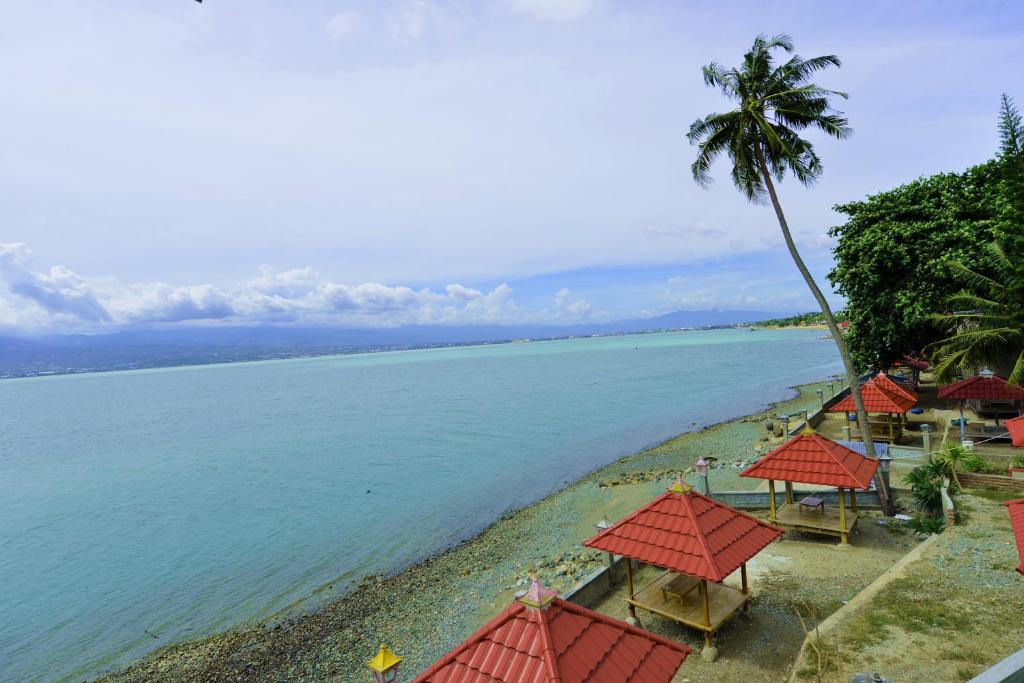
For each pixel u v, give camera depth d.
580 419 54.72
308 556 25.31
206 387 151.38
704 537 11.70
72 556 27.22
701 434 42.91
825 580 14.51
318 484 37.38
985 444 24.36
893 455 25.55
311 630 18.70
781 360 109.44
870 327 32.94
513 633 7.54
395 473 38.84
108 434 68.50
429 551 24.86
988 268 26.64
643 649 7.83
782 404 53.69
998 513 16.45
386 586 21.59
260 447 52.03
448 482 35.66
